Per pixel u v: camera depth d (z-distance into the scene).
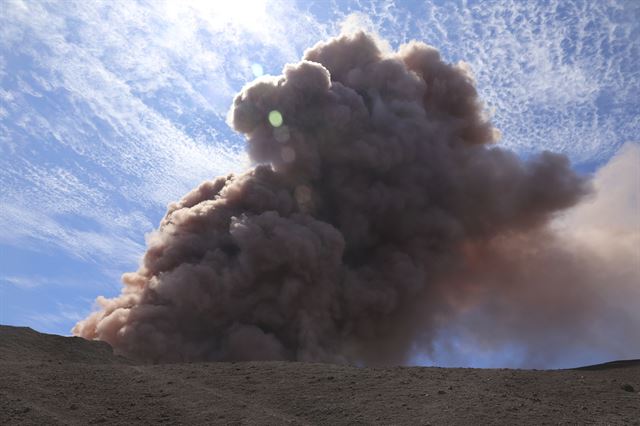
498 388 16.94
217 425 13.85
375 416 14.24
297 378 18.11
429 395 15.81
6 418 13.98
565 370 20.62
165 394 16.42
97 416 14.46
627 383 17.97
